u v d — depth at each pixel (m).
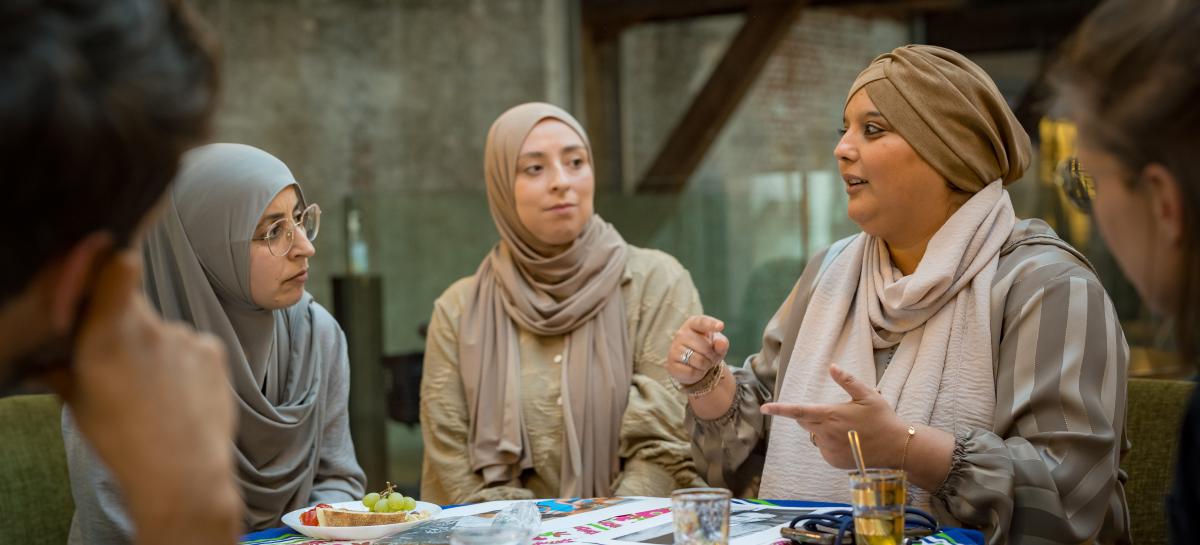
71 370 0.87
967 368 2.08
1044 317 1.99
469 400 3.07
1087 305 1.98
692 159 8.87
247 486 2.43
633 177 9.38
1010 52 8.47
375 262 6.36
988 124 2.15
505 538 1.54
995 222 2.18
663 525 1.81
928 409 2.07
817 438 1.85
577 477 2.92
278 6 8.27
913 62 2.18
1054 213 5.44
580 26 9.08
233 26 8.10
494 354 3.10
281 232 2.41
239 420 2.42
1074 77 1.05
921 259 2.25
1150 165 1.00
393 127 8.65
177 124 0.78
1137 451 2.57
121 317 0.87
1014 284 2.09
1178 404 2.55
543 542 1.70
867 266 2.32
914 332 2.17
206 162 2.41
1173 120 0.96
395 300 6.35
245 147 2.47
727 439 2.33
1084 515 1.85
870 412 1.80
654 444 2.91
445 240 6.30
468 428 3.10
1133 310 5.41
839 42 9.98
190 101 0.79
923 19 9.20
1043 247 2.13
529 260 3.13
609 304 3.09
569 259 3.10
